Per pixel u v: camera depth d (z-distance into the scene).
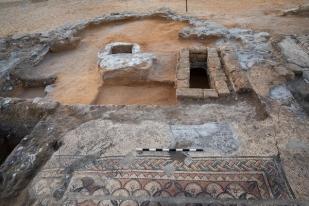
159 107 4.77
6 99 5.29
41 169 3.57
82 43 9.10
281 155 3.52
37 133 4.27
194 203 2.96
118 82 6.53
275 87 5.09
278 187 3.09
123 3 13.98
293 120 4.19
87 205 3.01
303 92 5.25
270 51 6.93
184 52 6.73
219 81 5.33
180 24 10.08
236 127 4.11
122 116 4.54
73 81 6.74
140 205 2.97
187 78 5.53
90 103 5.81
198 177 3.26
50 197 3.15
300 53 6.74
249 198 2.98
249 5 12.29
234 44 7.94
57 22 11.69
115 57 6.98
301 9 10.20
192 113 4.55
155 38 9.02
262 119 4.29
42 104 4.95
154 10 11.45
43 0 15.68
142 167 3.46
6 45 8.95
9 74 7.06
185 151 3.67
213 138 3.90
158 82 6.41
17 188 3.40
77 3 14.67
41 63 7.88
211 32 8.64
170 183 3.20
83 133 4.15
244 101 4.83
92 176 3.37
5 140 5.11
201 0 13.62
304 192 3.02
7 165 3.72
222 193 3.05
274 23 9.55
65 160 3.65
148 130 4.14
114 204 3.00
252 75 5.59
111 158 3.63
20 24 11.84
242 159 3.49
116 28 10.24
